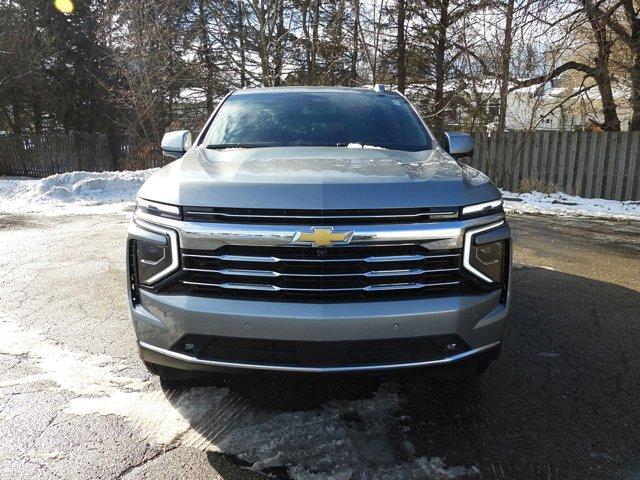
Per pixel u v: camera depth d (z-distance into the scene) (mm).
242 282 2586
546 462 2586
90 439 2701
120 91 20312
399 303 2564
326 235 2496
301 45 17297
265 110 4223
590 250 7199
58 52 25484
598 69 14102
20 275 5590
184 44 19844
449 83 18922
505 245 2844
